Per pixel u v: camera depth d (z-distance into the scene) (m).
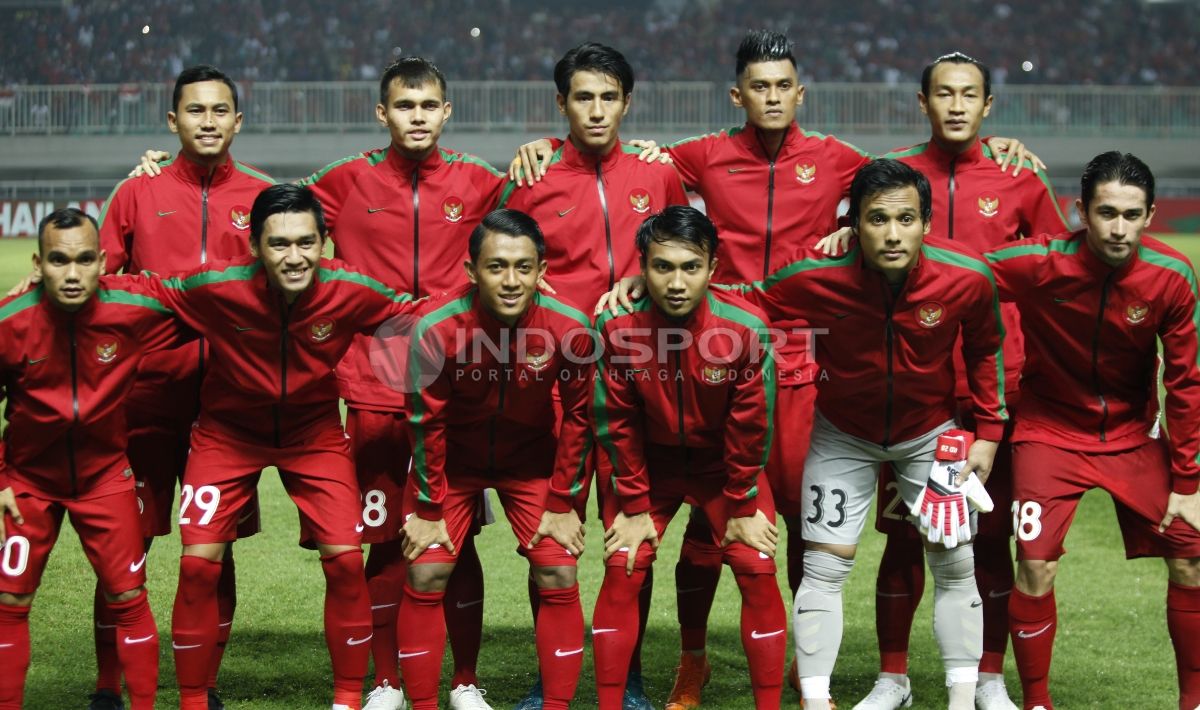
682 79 30.16
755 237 4.65
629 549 3.88
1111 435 4.04
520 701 4.31
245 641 4.99
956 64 4.46
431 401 3.80
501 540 6.68
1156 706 4.31
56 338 3.76
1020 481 4.05
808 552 4.07
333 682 4.50
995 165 4.60
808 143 4.65
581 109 4.40
